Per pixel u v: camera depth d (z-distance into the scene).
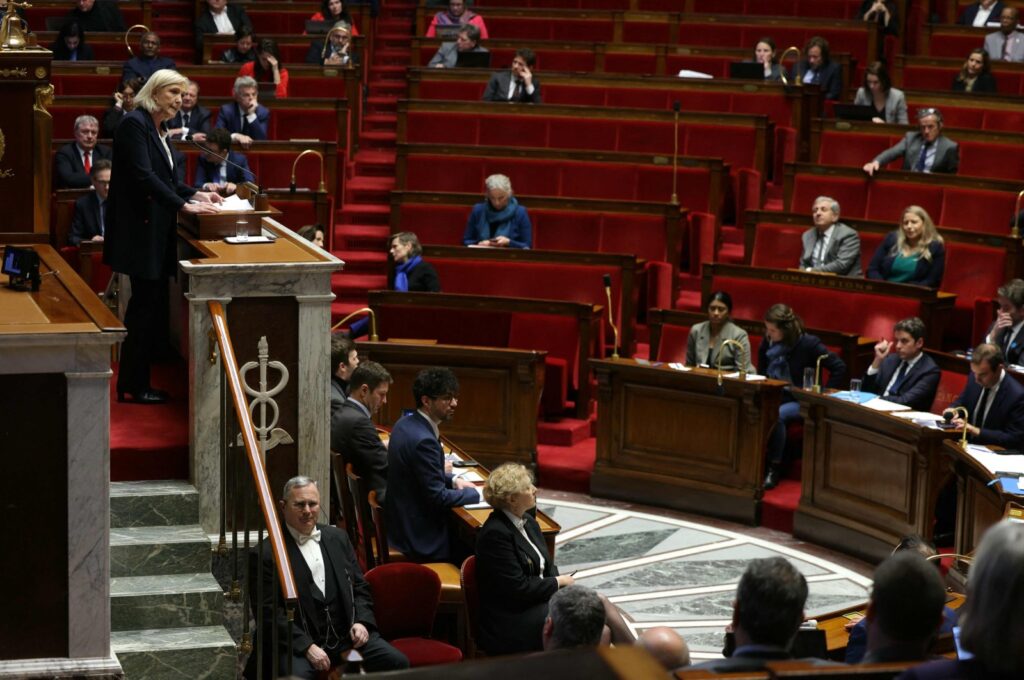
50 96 14.91
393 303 24.11
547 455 23.14
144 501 14.09
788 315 21.95
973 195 26.59
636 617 17.81
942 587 7.70
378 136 33.25
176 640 13.43
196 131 28.52
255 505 14.26
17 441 11.75
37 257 13.07
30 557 11.90
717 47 34.88
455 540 16.44
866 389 21.53
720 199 28.20
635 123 29.88
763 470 21.48
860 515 20.20
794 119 30.84
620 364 22.16
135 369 15.57
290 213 26.98
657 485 22.11
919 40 37.06
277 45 32.09
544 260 25.30
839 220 25.94
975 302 23.89
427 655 14.17
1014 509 16.16
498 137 30.17
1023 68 32.62
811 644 11.30
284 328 14.12
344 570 13.92
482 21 35.31
